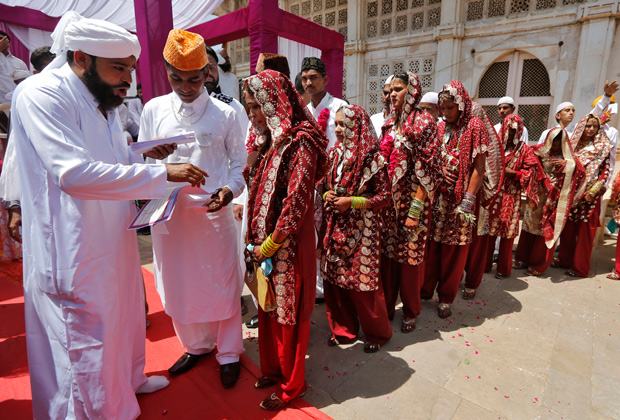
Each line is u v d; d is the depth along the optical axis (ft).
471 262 10.20
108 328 5.24
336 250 7.29
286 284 5.78
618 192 12.62
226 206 6.77
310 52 21.35
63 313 5.03
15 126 4.87
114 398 5.44
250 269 6.18
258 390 6.76
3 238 12.56
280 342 6.14
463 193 8.72
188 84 6.08
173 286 6.66
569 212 11.73
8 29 21.72
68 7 20.85
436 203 9.12
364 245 7.25
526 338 8.50
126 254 5.65
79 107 5.00
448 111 8.87
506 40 22.07
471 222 8.78
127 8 20.88
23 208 5.07
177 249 6.51
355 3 26.43
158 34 12.53
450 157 9.04
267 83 5.32
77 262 4.93
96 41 4.66
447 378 7.14
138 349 6.46
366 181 6.97
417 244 8.15
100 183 4.68
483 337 8.54
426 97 11.13
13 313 9.49
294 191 5.36
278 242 5.55
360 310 7.73
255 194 5.97
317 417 6.03
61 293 4.95
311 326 9.11
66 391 5.24
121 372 5.62
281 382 6.64
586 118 11.91
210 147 6.55
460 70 23.80
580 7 19.79
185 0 19.02
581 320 9.30
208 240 6.51
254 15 14.37
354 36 26.91
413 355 7.88
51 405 5.35
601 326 9.01
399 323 9.24
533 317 9.46
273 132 5.38
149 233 17.10
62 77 4.93
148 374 7.24
